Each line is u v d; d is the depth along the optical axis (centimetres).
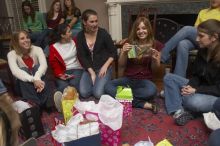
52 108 230
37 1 467
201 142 172
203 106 194
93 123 143
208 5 351
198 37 201
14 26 491
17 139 73
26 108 182
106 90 234
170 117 207
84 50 260
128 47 222
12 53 236
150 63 230
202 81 213
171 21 360
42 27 429
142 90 225
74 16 389
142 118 208
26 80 221
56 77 258
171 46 246
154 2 381
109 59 260
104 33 261
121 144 171
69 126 141
